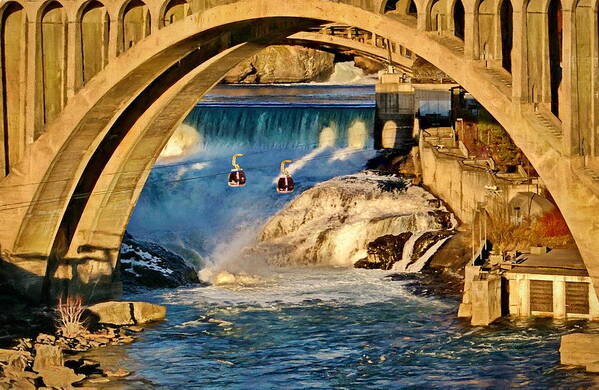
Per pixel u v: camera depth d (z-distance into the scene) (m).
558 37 83.62
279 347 90.50
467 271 99.00
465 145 142.12
